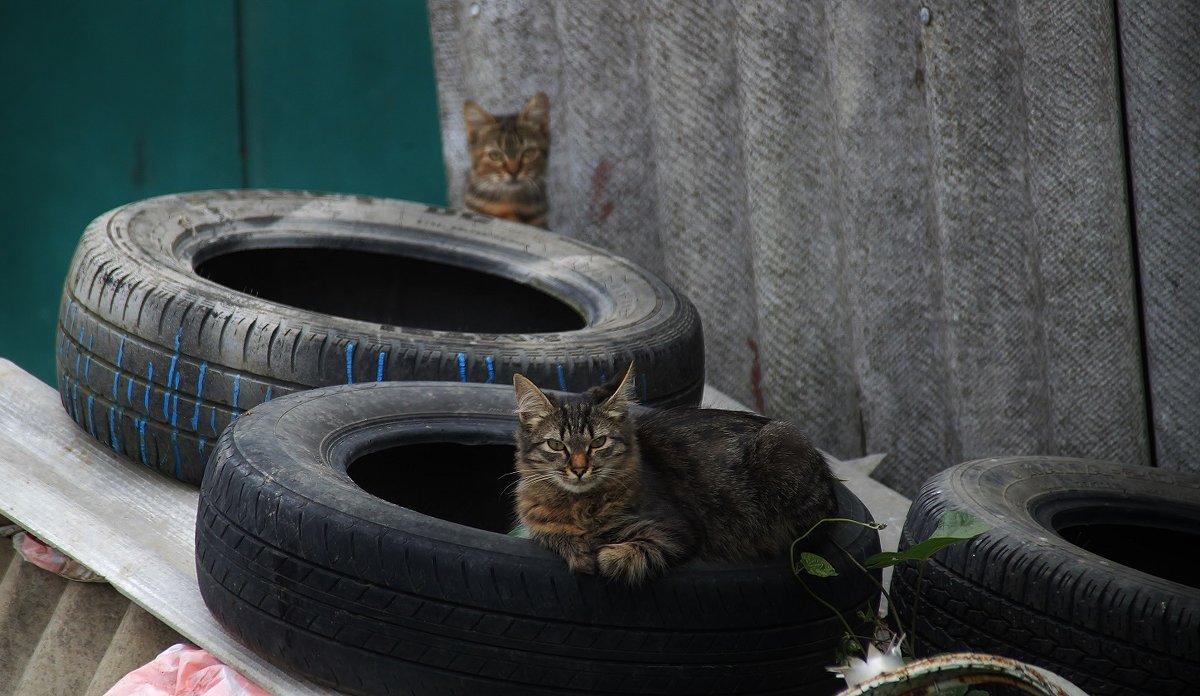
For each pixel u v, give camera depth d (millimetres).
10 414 8609
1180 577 7680
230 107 13992
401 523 5570
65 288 8508
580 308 9438
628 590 5461
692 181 10734
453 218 10383
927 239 9562
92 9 14000
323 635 5625
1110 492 7602
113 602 7348
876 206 9641
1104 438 9094
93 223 8836
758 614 5656
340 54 13641
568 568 5473
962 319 9367
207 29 13812
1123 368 8961
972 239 9188
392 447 6934
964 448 9609
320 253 9906
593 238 11461
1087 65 8586
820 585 5875
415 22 13383
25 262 14719
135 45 14031
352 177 13961
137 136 14266
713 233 10781
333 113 13812
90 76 14172
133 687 6113
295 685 5805
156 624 6941
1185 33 8273
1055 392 9203
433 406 7215
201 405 7594
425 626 5453
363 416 6941
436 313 10242
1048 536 6516
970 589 6414
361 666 5586
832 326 10328
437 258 10039
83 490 7746
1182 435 8805
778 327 10422
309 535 5625
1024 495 7281
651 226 11344
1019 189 9062
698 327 8945
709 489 5895
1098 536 7629
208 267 9219
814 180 10148
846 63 9477
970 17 8828
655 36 10602
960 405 9562
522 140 11617
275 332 7500
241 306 7641
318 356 7492
